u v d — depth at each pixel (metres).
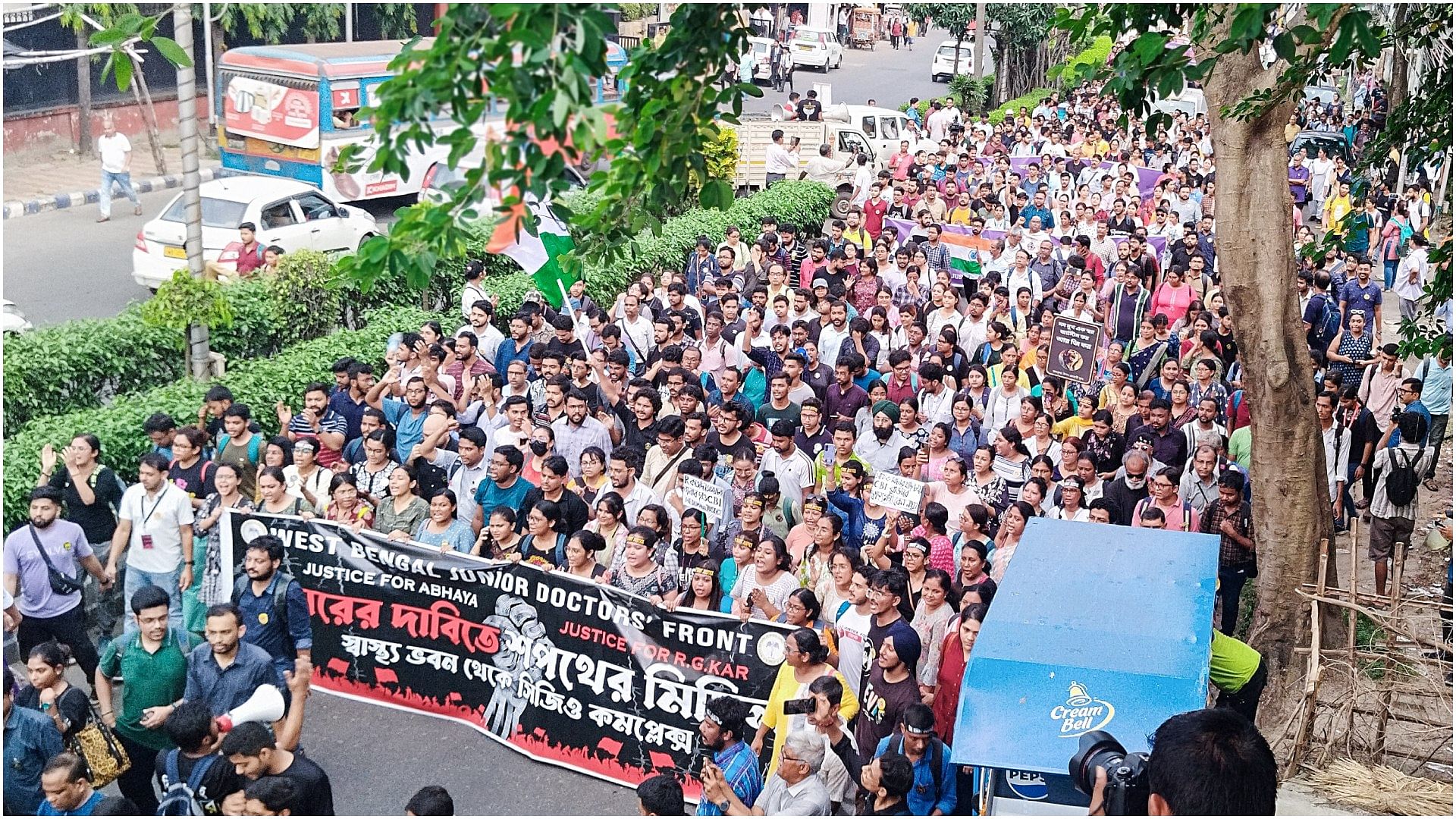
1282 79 8.76
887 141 31.94
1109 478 11.36
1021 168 29.91
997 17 45.00
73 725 7.45
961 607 8.49
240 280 16.34
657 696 8.72
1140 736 5.83
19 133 27.70
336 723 9.54
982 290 15.38
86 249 23.19
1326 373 13.29
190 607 9.60
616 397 12.82
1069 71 8.19
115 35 7.14
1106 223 19.88
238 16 28.19
